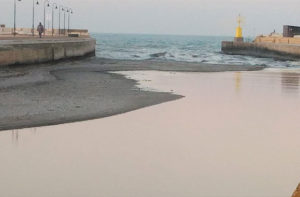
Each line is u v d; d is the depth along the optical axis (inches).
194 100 1330.0
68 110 1109.1
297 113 1147.3
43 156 741.3
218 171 679.7
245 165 709.3
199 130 938.7
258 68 2677.2
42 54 2429.9
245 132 926.4
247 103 1291.8
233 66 2773.1
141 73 2198.6
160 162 719.7
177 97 1376.7
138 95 1396.4
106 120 1021.8
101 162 716.7
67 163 708.7
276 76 2162.9
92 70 2285.9
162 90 1549.0
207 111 1152.8
